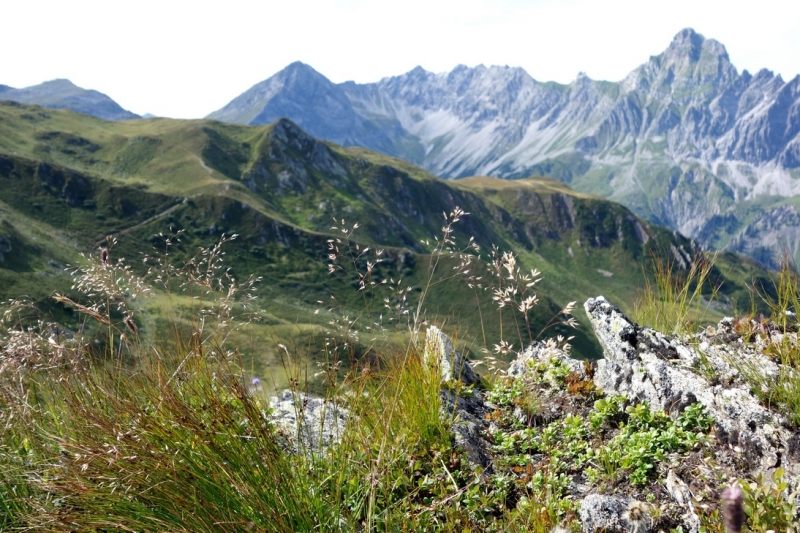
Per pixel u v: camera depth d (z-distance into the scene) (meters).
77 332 5.09
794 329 7.53
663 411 6.86
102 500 4.48
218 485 4.47
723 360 7.20
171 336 5.06
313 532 4.64
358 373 5.85
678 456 6.02
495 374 8.72
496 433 7.04
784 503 4.66
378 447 5.86
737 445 5.93
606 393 7.72
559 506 5.45
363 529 4.98
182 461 4.47
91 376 5.16
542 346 8.92
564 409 7.59
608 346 8.33
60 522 4.43
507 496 5.89
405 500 5.46
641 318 8.70
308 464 5.22
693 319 8.28
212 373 5.15
